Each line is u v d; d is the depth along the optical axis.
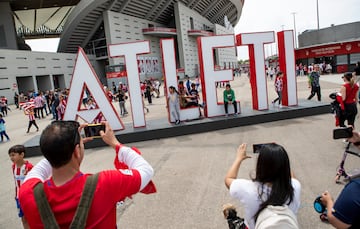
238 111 11.64
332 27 40.19
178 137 10.21
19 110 27.17
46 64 41.66
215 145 8.58
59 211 1.39
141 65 47.72
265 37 11.67
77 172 1.55
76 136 1.56
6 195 6.20
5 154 10.04
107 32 44.16
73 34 46.44
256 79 11.90
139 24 49.97
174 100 10.82
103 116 10.40
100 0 41.44
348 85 7.01
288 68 12.09
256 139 8.80
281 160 1.96
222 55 66.88
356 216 1.80
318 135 8.56
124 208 4.90
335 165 6.03
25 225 3.84
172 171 6.57
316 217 4.10
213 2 64.38
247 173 6.00
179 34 53.78
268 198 1.93
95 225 1.42
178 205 4.84
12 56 36.44
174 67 10.93
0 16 46.19
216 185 5.54
